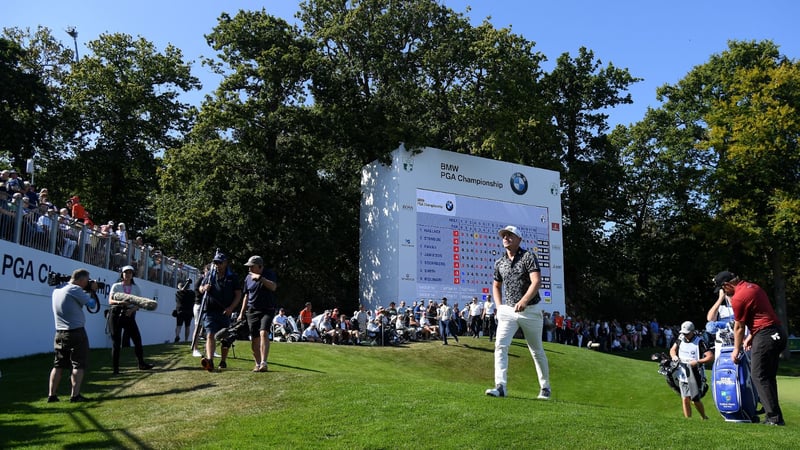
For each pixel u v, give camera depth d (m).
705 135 43.06
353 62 35.12
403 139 31.14
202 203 31.08
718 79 41.97
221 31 33.91
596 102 45.25
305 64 32.38
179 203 31.55
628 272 46.22
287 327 23.86
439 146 35.66
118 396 8.88
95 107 37.25
